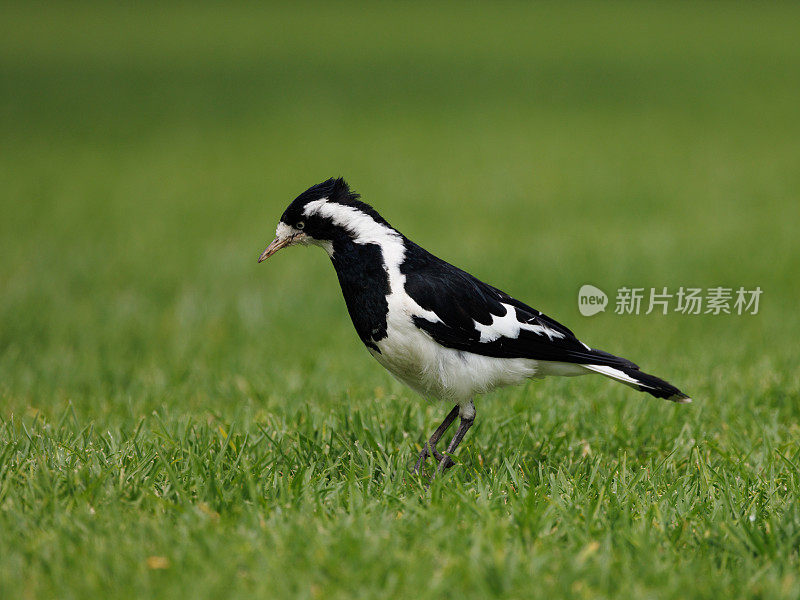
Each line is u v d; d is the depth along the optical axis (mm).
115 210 23062
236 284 16078
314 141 32719
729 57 48594
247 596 4961
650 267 16297
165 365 11000
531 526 5832
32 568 5312
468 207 22719
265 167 28672
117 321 13492
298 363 11062
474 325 7141
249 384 9781
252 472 6699
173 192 25406
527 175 26531
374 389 9609
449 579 5133
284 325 13516
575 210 22234
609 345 12039
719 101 38156
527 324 7316
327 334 12922
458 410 7645
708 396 9258
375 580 5145
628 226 20219
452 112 37625
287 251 18812
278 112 38469
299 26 65500
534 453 7695
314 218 7262
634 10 69875
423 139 32562
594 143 31156
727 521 6004
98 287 15703
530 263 16734
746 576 5336
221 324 13477
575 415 8516
